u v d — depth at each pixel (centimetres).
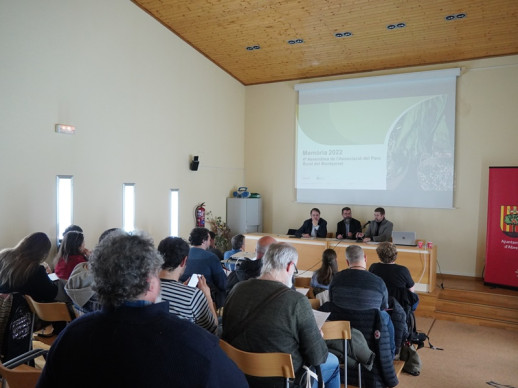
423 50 628
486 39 578
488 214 579
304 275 615
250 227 770
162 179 601
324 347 187
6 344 250
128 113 533
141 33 552
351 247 297
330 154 751
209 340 96
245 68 748
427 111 673
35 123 408
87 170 471
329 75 761
